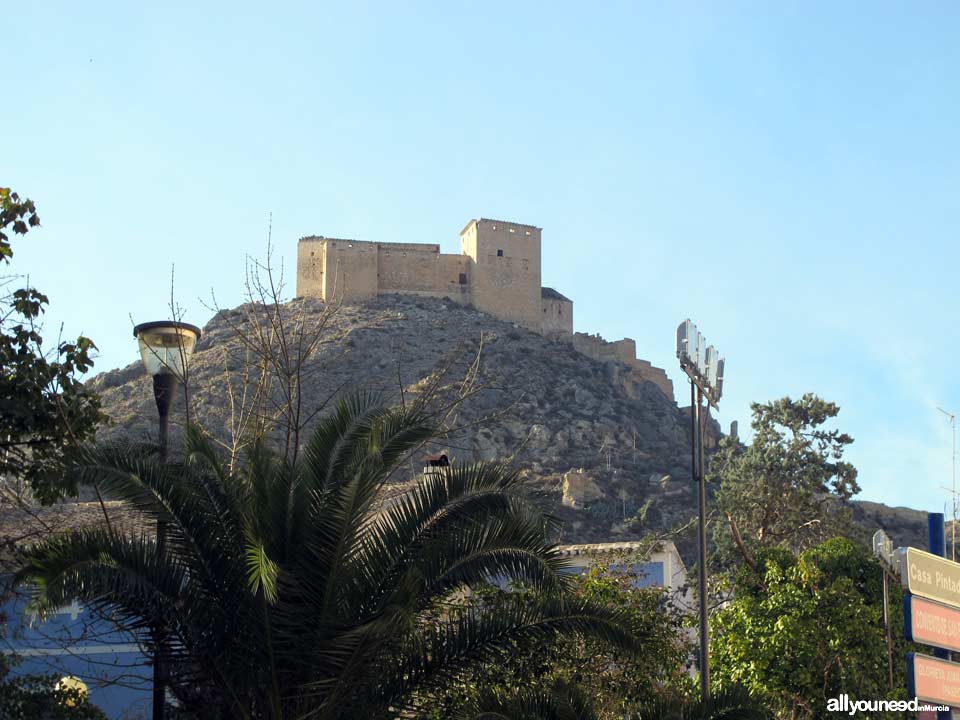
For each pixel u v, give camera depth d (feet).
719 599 93.25
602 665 60.29
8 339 56.95
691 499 296.10
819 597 72.43
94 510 76.13
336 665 44.65
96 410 58.95
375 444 45.65
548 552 46.68
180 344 50.14
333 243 383.65
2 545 54.03
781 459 189.16
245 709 44.42
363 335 342.64
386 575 46.16
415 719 47.91
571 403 345.31
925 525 261.85
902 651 73.20
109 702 72.23
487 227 398.83
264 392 65.36
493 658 48.11
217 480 47.88
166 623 45.50
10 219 57.36
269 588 39.09
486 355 352.28
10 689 57.47
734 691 47.93
